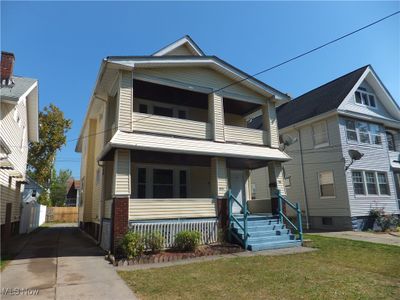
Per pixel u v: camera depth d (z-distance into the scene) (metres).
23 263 8.12
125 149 9.74
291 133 20.55
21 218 16.64
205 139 11.73
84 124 18.94
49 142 28.48
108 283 6.20
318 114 18.34
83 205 18.58
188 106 14.38
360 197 17.09
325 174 18.02
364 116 18.53
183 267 7.65
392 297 5.24
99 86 12.01
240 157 11.85
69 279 6.50
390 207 18.34
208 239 10.66
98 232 12.70
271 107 13.81
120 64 10.18
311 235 14.24
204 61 12.09
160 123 10.87
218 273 6.99
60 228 21.81
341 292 5.52
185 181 14.01
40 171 28.41
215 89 12.49
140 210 9.64
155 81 11.18
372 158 18.50
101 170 12.82
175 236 9.81
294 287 5.85
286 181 20.52
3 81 11.99
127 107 10.24
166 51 13.73
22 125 15.52
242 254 9.41
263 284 6.07
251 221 11.48
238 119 15.71
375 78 19.53
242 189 15.09
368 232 15.63
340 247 10.61
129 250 8.48
